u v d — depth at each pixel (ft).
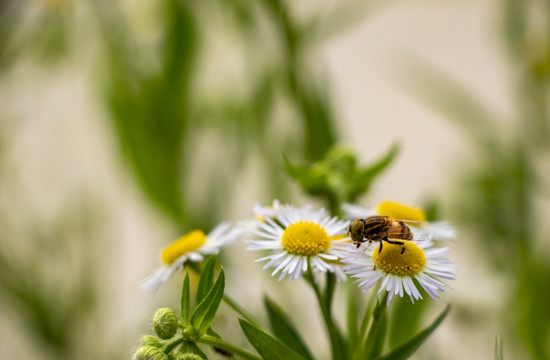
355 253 0.73
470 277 1.07
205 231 1.11
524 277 1.05
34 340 1.20
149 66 1.11
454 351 1.08
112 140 1.23
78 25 1.19
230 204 1.15
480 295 1.02
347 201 0.85
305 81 0.99
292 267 0.73
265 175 1.11
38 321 1.12
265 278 1.08
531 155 1.19
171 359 0.70
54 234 1.22
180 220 1.10
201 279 0.73
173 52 1.09
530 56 1.18
